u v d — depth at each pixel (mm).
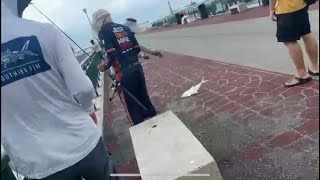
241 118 5152
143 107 5688
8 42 1961
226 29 16672
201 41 16016
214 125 5289
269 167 3643
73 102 2162
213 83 7719
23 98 1970
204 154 3203
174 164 3193
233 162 4016
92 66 11766
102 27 5527
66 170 2051
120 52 5508
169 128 4039
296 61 5359
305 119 4312
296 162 3547
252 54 8961
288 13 5156
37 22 2070
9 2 2068
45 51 2039
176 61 13375
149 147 3709
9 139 1995
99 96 10102
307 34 5348
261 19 14789
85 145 2115
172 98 7867
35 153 2006
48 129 2039
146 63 16516
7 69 1938
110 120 7801
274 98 5371
